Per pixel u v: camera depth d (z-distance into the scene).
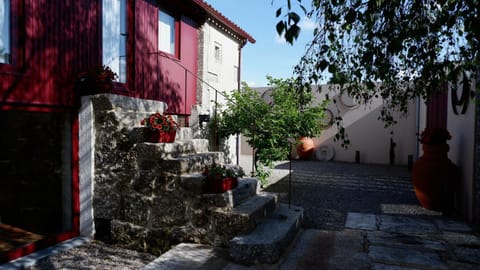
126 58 5.14
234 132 6.91
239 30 8.35
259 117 6.71
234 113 7.06
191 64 6.92
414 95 4.48
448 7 2.52
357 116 12.34
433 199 5.39
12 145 5.02
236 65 8.91
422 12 2.71
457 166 5.71
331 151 12.71
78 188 4.37
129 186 4.16
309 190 7.30
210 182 3.81
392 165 11.58
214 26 7.66
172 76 6.26
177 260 3.38
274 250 3.32
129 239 4.15
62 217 4.48
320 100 12.59
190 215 3.87
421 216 5.24
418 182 5.53
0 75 3.31
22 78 3.53
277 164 11.72
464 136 5.34
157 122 4.22
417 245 3.90
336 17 2.67
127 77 5.16
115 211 4.24
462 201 5.34
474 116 4.80
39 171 4.84
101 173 4.30
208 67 7.34
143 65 5.43
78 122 4.34
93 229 4.34
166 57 5.90
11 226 4.54
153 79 5.69
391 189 7.43
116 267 3.54
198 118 6.86
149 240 4.05
